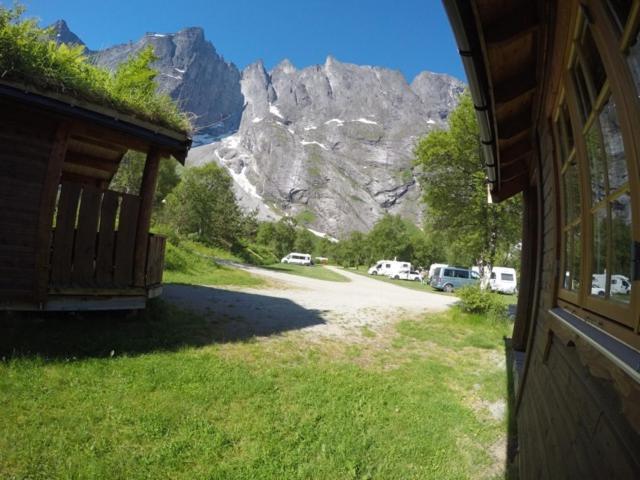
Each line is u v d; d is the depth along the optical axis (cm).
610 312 200
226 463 403
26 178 659
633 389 140
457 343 1041
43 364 552
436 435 526
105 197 754
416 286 3519
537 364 406
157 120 739
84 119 682
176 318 900
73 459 371
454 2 246
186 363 636
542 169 471
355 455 451
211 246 4122
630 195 176
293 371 679
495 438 538
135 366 594
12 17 642
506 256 2389
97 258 744
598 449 171
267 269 3506
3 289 642
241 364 677
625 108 175
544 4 311
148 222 806
